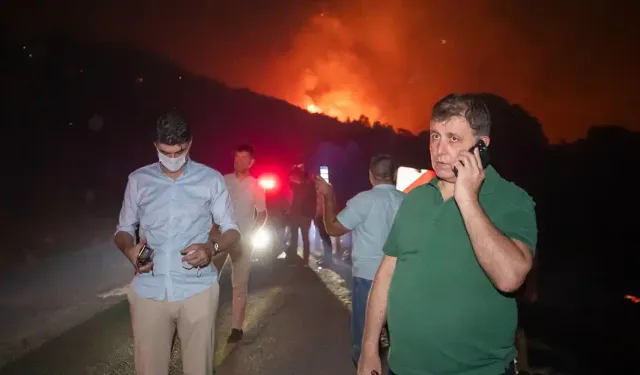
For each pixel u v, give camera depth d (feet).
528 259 6.91
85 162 72.64
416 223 8.03
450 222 7.68
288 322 23.79
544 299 36.09
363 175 68.80
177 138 11.39
